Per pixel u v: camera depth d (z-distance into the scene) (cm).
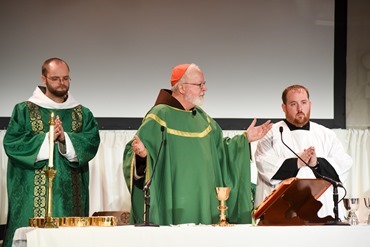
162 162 705
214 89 1034
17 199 785
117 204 971
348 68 1059
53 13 1010
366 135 1034
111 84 1016
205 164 719
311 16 1059
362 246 537
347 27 1062
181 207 699
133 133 993
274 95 1045
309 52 1055
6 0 1005
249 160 726
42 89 839
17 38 1002
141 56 1023
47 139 776
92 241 521
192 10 1035
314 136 810
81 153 792
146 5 1027
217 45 1038
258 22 1048
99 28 1018
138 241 524
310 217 593
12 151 777
